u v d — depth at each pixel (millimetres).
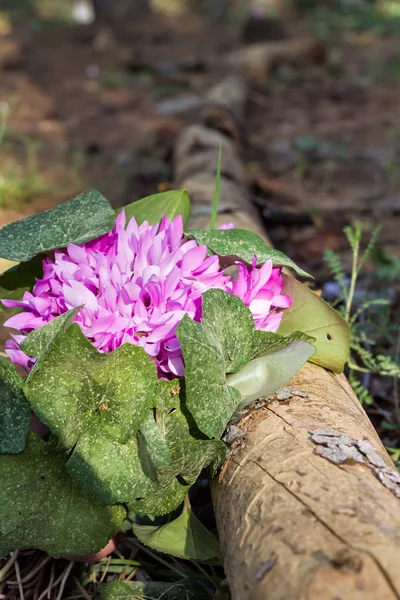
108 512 724
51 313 748
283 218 1486
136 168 1862
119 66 3393
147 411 704
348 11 4812
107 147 2109
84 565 809
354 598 605
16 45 3869
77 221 785
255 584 639
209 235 788
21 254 766
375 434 755
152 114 2518
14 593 796
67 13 5215
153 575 802
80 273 748
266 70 3115
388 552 619
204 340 704
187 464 711
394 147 2146
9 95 2803
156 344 730
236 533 677
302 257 1371
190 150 1696
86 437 706
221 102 2324
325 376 794
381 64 3381
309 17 4867
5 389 707
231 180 1504
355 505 651
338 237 1467
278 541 646
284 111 2602
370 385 1013
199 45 3979
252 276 761
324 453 689
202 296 721
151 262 758
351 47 3889
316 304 783
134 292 728
